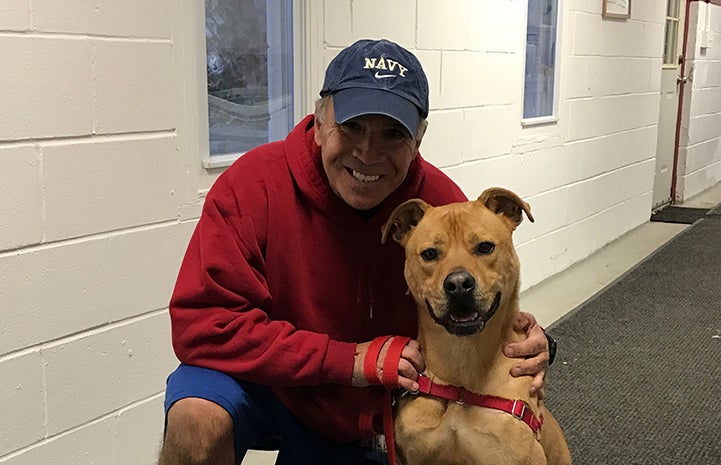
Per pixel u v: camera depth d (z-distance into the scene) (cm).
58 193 204
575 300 421
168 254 239
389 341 167
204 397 159
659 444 254
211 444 160
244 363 160
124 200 222
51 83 200
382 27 308
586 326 372
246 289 164
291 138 177
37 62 196
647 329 369
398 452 176
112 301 223
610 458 244
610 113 533
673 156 726
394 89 158
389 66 160
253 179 172
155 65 227
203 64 246
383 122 158
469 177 375
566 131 469
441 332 167
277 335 161
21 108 193
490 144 388
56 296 207
